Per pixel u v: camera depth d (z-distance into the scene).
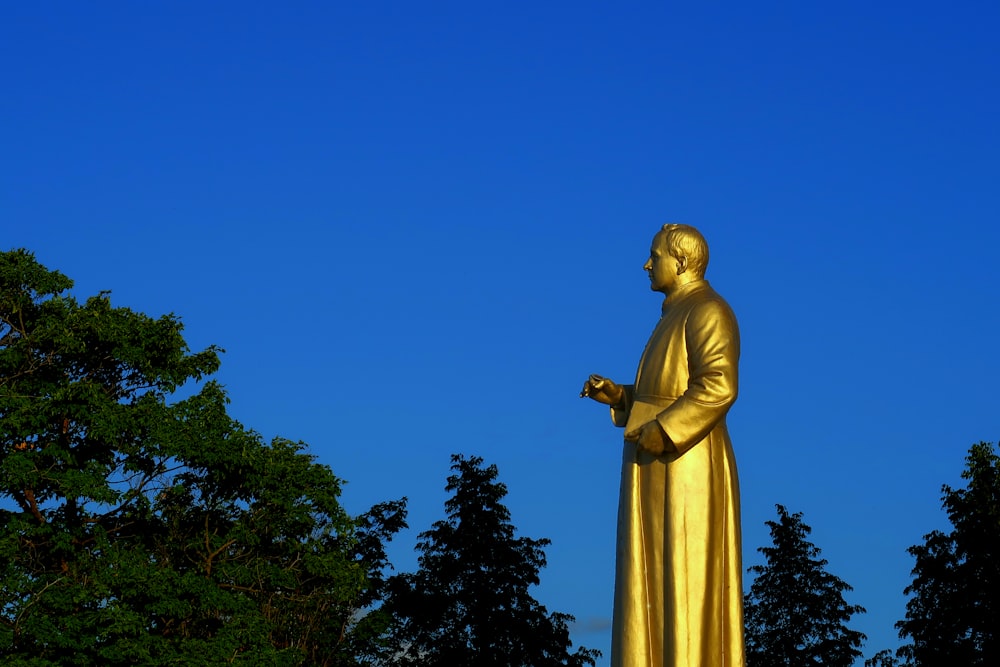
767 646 52.41
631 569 13.94
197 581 36.19
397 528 50.81
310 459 40.97
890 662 45.78
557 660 50.75
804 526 54.00
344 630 42.69
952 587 44.88
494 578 51.12
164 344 38.75
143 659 33.97
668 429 13.71
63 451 36.34
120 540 37.62
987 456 45.62
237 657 35.28
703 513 13.80
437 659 49.66
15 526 35.38
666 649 13.68
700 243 14.74
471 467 52.97
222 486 39.28
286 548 39.97
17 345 37.66
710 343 13.96
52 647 34.47
